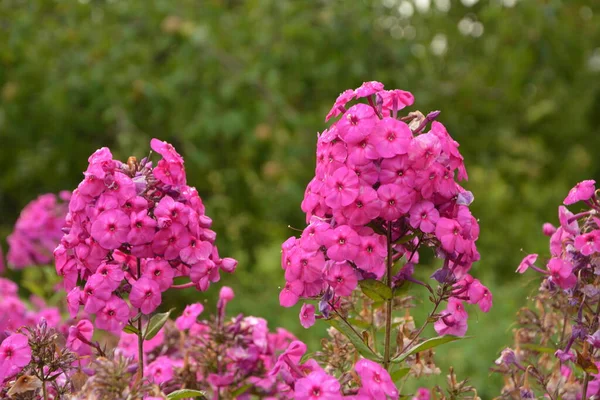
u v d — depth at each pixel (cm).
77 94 818
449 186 234
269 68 805
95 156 245
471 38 899
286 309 733
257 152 825
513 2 823
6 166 925
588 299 264
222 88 782
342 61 820
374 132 225
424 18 883
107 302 241
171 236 241
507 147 1023
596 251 245
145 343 324
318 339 648
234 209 855
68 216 254
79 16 859
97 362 239
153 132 840
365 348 253
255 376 316
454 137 912
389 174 227
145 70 819
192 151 788
